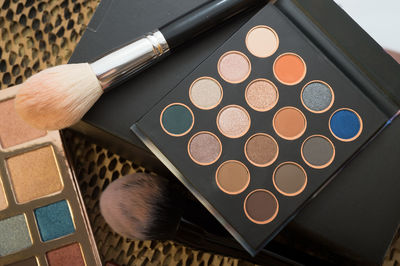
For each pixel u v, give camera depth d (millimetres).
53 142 518
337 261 491
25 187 515
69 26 580
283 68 461
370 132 450
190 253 548
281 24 463
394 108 458
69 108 438
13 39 583
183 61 475
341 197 465
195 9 461
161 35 456
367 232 463
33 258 504
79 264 504
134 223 461
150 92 472
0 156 517
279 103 458
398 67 459
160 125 452
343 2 516
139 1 485
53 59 577
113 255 549
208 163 450
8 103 523
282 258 500
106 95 470
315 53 460
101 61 451
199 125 454
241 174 450
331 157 451
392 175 464
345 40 465
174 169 450
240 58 463
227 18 467
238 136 455
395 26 505
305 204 447
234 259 542
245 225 443
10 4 585
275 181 449
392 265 532
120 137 469
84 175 564
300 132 455
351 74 464
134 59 454
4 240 507
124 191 470
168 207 474
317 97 458
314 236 468
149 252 550
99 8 484
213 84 461
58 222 510
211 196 446
